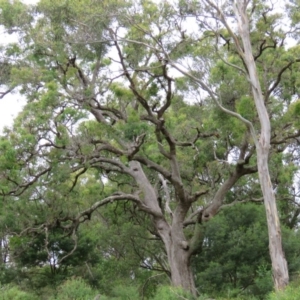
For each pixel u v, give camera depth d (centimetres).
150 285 2792
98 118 2262
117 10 1947
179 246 2288
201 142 2314
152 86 2123
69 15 1975
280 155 2412
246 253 2378
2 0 2144
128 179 2703
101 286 2745
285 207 3086
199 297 2034
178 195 2259
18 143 1897
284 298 1439
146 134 1984
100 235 2864
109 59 2128
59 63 2131
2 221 2248
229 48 2134
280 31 2219
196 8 1991
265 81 2139
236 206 2505
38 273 2711
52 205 2247
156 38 2047
